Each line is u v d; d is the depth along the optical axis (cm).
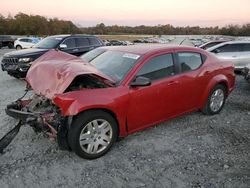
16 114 458
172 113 548
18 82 1030
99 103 430
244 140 527
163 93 513
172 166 431
